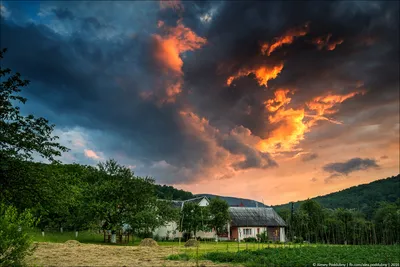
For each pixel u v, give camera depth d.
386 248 33.03
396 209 57.31
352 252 26.50
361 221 56.25
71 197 34.19
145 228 48.38
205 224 59.12
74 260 19.34
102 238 55.69
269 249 27.47
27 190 25.73
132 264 18.08
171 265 17.97
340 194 114.94
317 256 22.66
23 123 25.31
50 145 26.44
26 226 14.41
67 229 63.88
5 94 24.27
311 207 63.59
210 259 21.25
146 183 49.69
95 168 52.03
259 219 68.69
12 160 24.44
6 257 13.80
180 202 67.69
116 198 47.78
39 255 21.23
